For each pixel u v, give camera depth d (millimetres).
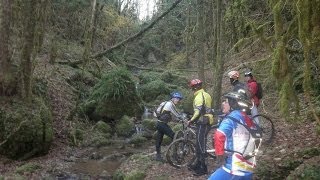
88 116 12750
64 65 15656
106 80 13461
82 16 19484
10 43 9117
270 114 9750
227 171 4262
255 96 7961
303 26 4273
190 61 23172
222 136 4246
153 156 8523
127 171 7867
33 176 7703
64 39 19109
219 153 4250
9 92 8805
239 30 10570
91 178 7992
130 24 25594
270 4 5105
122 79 13445
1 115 8438
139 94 15109
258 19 10383
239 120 4285
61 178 7848
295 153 6660
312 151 6430
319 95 8883
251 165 4289
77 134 10734
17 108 8656
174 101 8094
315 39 4254
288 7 5504
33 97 9305
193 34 16984
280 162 6434
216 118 8945
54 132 10383
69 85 13852
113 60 21281
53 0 17391
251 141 4270
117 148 10438
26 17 8586
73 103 12781
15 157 8484
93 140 10688
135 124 12781
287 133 8141
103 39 22266
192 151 7629
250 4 11211
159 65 25891
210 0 13086
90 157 9414
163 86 16516
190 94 15047
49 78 13062
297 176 5434
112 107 12938
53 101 11969
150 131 12281
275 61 4652
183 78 19484
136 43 26234
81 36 19953
